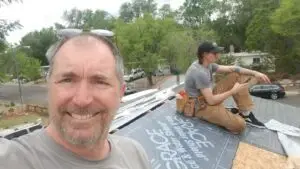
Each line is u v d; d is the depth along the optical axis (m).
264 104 9.11
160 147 4.55
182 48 48.38
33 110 38.16
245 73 6.12
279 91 35.25
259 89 35.44
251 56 55.78
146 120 5.36
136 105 6.54
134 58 51.00
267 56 51.50
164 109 6.18
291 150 5.49
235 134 5.75
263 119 7.25
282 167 4.94
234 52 63.69
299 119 7.62
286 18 40.81
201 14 74.88
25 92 60.78
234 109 6.68
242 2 62.38
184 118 5.79
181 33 50.62
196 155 4.54
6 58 49.91
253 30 50.97
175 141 4.84
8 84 72.62
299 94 38.06
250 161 4.86
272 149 5.54
